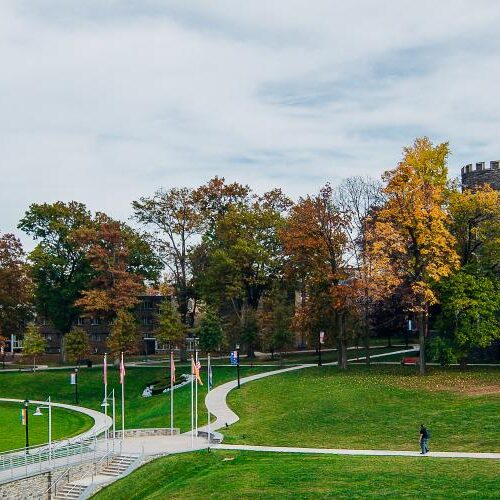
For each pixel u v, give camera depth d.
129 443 64.19
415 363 91.62
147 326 156.88
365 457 54.19
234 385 88.81
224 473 52.22
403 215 82.81
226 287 108.19
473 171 101.94
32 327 121.69
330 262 92.38
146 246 117.12
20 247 123.31
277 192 120.25
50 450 56.34
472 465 49.78
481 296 81.38
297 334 134.62
